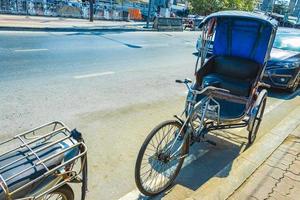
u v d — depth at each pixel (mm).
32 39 13227
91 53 11648
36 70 8414
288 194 3695
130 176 3963
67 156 2723
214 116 4297
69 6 23578
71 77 8117
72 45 12875
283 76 8453
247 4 45438
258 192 3684
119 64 10367
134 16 29391
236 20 5055
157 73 9734
